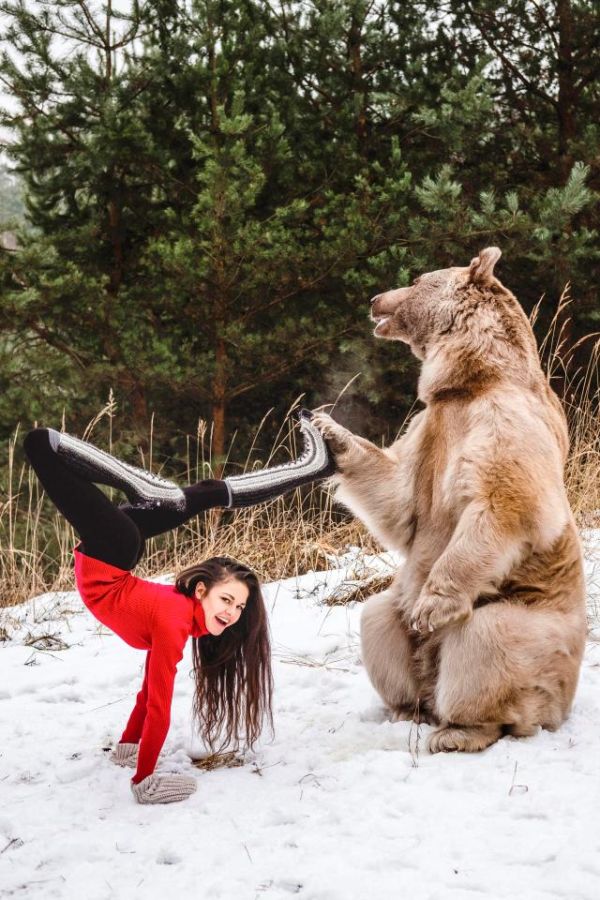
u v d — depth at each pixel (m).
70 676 4.96
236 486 3.77
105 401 13.07
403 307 4.45
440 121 11.65
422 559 4.03
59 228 14.36
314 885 2.65
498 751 3.57
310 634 5.43
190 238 12.27
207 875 2.81
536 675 3.69
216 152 11.28
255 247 11.57
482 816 3.07
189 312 12.60
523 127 13.63
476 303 4.19
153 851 2.99
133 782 3.46
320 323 12.46
